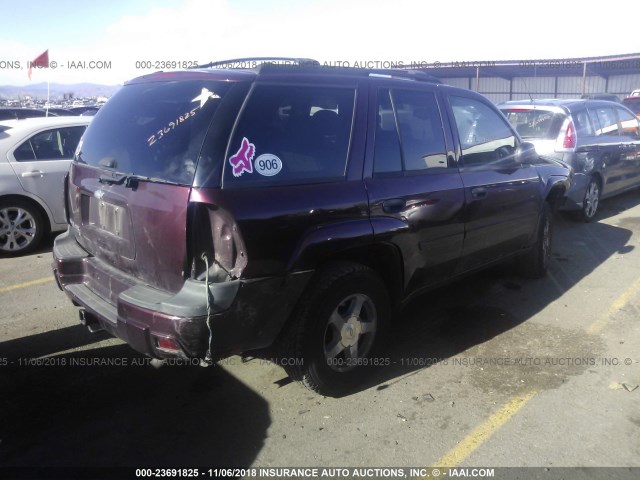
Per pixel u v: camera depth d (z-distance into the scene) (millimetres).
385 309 3510
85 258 3469
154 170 2852
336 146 3197
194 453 2826
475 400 3305
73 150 6625
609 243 6742
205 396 3354
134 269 2994
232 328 2689
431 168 3777
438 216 3727
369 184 3281
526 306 4750
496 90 29219
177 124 2898
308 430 3018
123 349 3934
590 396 3336
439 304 4824
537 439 2928
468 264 4246
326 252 3012
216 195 2637
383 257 3477
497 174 4387
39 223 6359
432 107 3918
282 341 3049
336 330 3244
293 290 2891
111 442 2910
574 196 7375
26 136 6301
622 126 8781
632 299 4879
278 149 2918
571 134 7234
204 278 2660
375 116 3438
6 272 5660
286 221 2826
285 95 3018
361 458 2791
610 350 3934
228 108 2797
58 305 4730
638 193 10203
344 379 3332
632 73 26031
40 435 2959
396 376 3590
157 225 2752
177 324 2564
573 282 5332
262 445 2893
